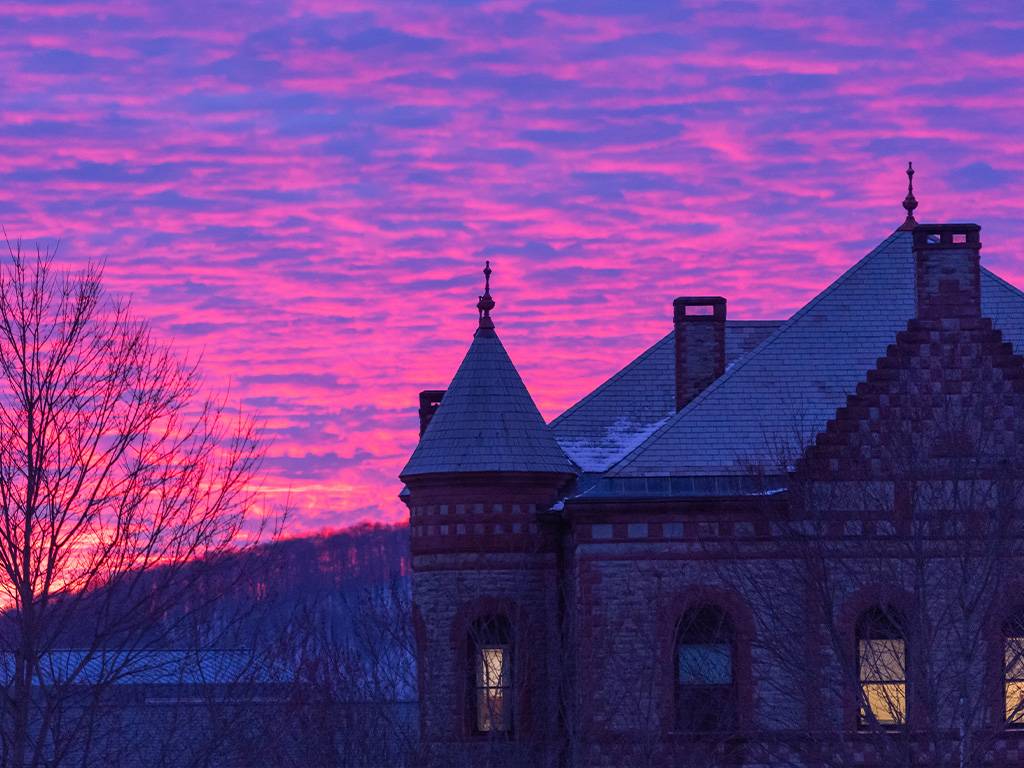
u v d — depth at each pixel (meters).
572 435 49.81
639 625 40.94
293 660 44.44
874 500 39.25
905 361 40.31
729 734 40.09
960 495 38.81
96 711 30.80
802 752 38.59
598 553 41.25
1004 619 39.19
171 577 30.70
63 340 30.64
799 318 45.28
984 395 38.06
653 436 42.78
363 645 51.06
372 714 44.28
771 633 37.94
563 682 43.16
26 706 29.14
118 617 30.47
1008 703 39.75
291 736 40.66
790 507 39.62
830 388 43.59
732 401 43.31
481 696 45.28
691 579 40.97
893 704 39.56
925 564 37.09
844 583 39.53
